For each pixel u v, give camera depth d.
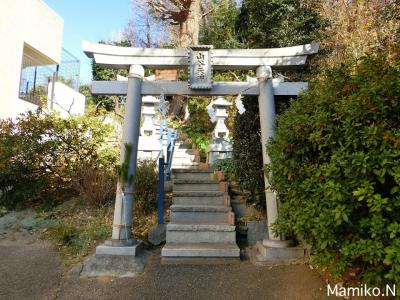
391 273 2.28
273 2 9.76
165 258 4.22
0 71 10.42
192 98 11.34
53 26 13.65
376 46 5.77
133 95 4.71
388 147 2.41
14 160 5.80
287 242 4.35
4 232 5.13
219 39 13.92
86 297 3.44
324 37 8.41
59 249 4.55
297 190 3.19
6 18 10.73
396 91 2.57
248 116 5.48
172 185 6.21
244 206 5.50
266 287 3.58
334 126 2.91
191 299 3.39
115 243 4.29
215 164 6.82
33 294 3.49
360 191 2.40
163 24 19.28
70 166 6.13
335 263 2.84
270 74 4.89
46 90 12.81
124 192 4.49
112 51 4.73
